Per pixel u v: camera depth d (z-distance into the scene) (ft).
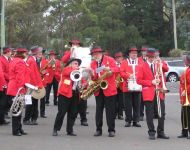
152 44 191.31
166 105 70.08
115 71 41.45
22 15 174.60
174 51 153.89
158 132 41.57
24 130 45.65
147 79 40.88
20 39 176.24
